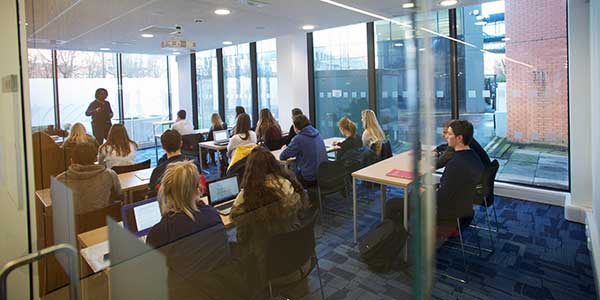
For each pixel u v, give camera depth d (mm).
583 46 3457
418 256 1963
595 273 2541
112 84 3795
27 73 2057
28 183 1994
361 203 3203
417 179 1832
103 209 2098
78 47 3340
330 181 3531
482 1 3916
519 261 2854
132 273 1688
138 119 4152
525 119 4223
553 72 3973
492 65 4281
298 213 2449
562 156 4059
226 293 1869
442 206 2824
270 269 2107
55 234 1909
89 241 1832
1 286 1312
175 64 5293
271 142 4508
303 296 2240
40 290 1711
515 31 4117
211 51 6152
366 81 4941
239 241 2043
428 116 1739
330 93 5594
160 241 1810
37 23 2230
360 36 5055
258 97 6660
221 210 2146
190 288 1766
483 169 3010
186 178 1928
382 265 2342
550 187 4188
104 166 2477
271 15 4508
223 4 4008
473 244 3117
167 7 4066
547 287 2494
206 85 5914
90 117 3105
